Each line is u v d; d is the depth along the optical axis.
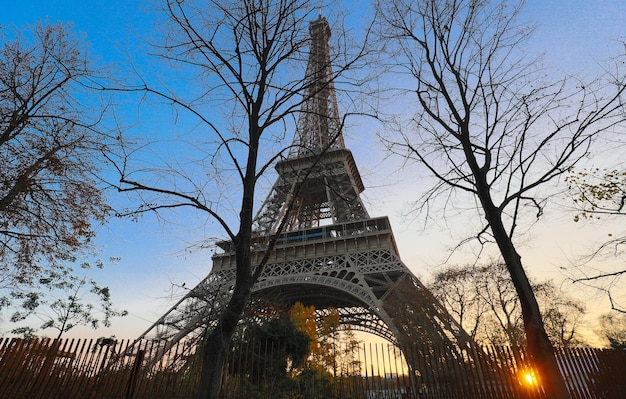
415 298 48.69
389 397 18.64
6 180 21.72
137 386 14.90
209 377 10.34
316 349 41.62
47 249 24.02
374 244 62.34
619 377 19.25
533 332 12.93
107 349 15.77
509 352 18.97
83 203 24.08
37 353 15.14
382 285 55.84
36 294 42.84
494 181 15.52
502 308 53.06
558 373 12.23
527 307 13.36
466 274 55.28
